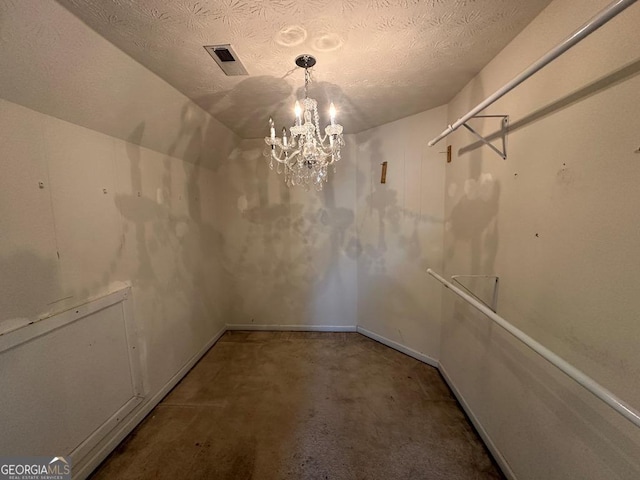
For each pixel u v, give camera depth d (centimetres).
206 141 235
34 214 114
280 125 235
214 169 280
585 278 88
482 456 144
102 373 145
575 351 92
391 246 250
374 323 277
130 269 167
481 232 154
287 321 305
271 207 290
